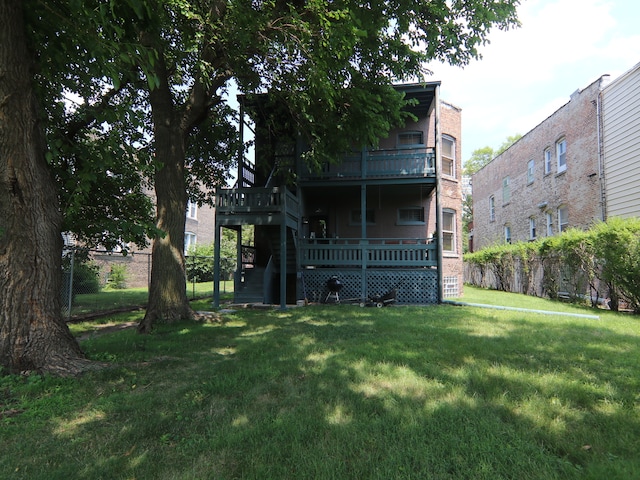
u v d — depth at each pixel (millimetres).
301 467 2170
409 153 12180
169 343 5465
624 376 3779
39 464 2223
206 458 2291
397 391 3373
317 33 6145
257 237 13188
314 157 8930
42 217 3975
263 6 6078
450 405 3021
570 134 13727
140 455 2326
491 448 2350
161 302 7254
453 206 13625
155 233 5020
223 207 9812
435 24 7570
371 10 7117
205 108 7848
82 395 3322
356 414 2896
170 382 3732
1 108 3629
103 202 7680
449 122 13750
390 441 2471
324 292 11203
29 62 3887
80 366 4027
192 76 8773
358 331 6320
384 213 13531
